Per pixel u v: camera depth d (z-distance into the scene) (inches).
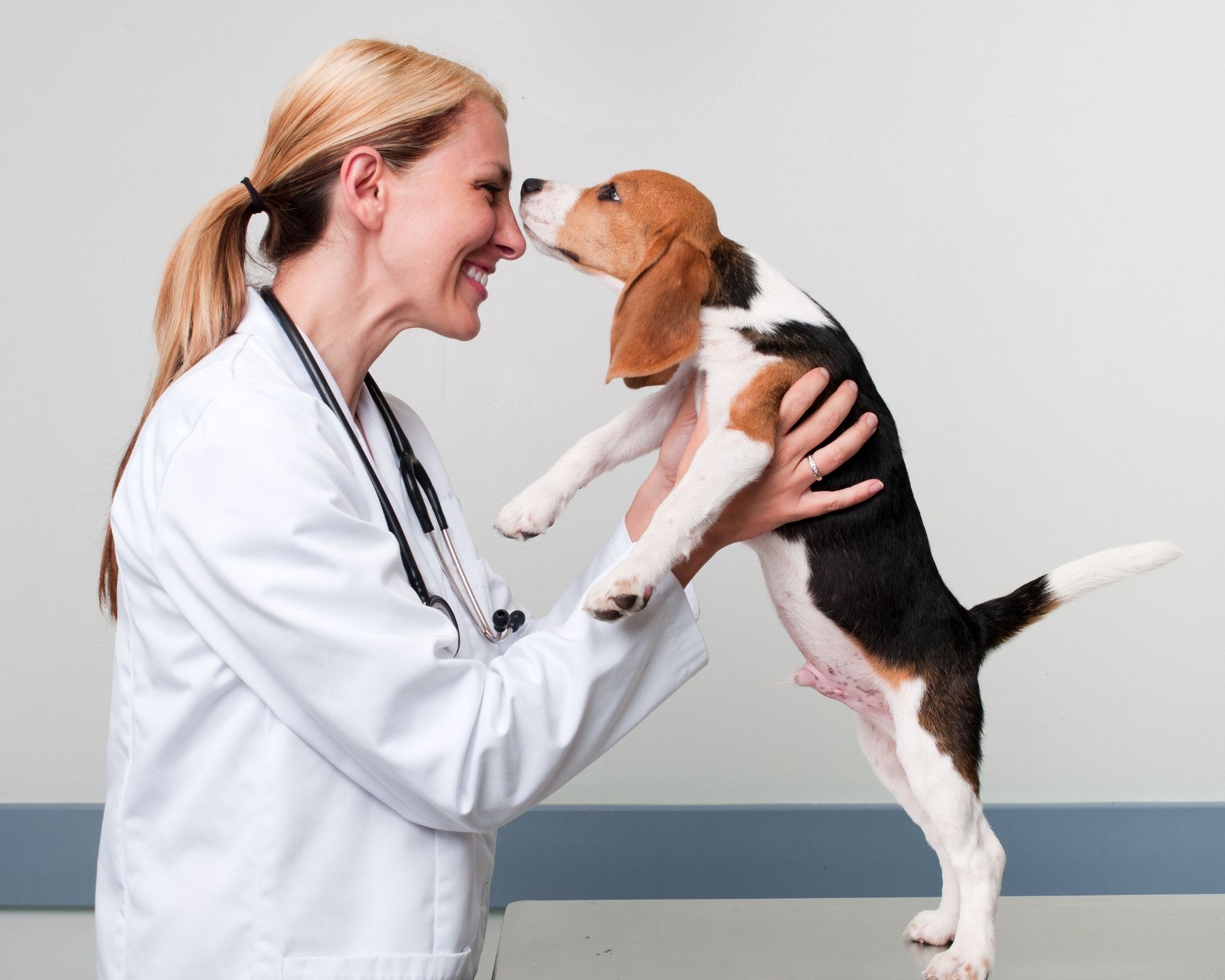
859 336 126.0
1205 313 124.8
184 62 123.6
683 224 75.5
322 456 50.5
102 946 52.6
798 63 124.7
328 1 123.9
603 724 56.1
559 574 127.1
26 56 122.5
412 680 48.9
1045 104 124.3
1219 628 126.6
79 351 124.6
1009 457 126.2
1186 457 125.6
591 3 124.3
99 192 123.9
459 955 53.7
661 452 74.0
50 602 125.6
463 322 62.4
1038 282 125.1
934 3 123.8
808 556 76.4
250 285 62.4
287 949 49.6
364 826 51.8
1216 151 123.6
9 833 122.3
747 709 127.5
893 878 124.0
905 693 75.5
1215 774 127.5
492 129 60.6
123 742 52.8
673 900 88.4
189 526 48.2
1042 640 127.7
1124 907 85.4
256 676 49.3
